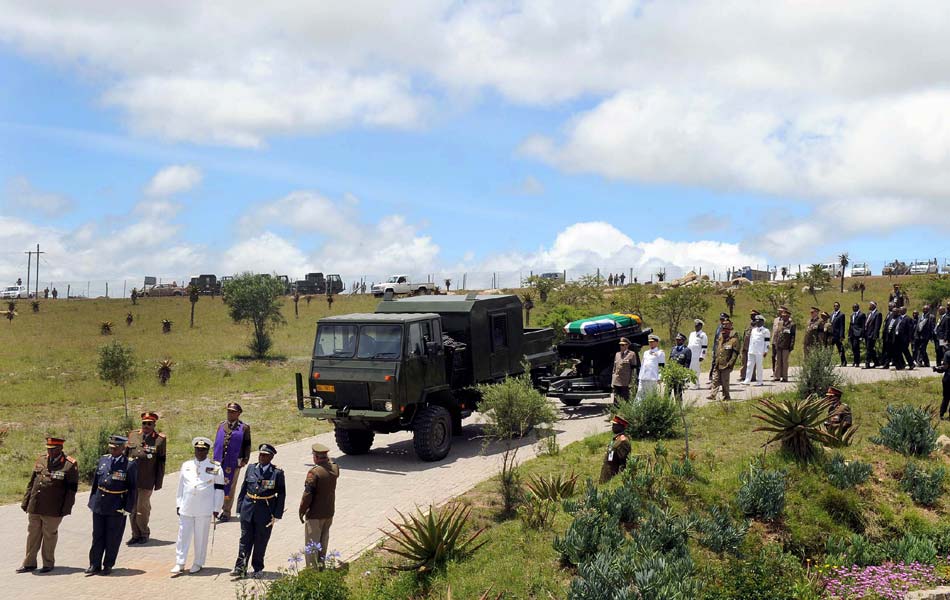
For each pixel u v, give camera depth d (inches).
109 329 2087.8
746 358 920.9
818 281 2290.8
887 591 393.7
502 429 521.7
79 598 370.9
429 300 700.7
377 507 499.2
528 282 2285.9
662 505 452.4
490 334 698.8
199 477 409.1
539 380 765.9
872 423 659.4
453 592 372.5
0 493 587.2
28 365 1467.8
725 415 685.9
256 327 1640.0
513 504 472.4
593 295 1983.3
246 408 960.9
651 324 1695.4
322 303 2721.5
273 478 401.7
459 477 561.6
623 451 495.2
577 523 408.8
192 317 2213.3
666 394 638.5
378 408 600.7
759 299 1937.7
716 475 515.2
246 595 369.7
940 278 1697.8
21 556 439.5
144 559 430.3
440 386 638.5
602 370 799.1
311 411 619.5
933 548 455.5
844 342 1089.4
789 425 533.0
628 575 372.2
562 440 658.2
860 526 480.4
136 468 418.0
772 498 465.1
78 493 584.4
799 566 420.2
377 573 392.5
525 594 372.5
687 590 361.1
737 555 420.5
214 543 457.7
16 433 828.0
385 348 605.6
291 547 442.6
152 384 1202.6
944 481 533.3
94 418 917.2
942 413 672.4
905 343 931.3
